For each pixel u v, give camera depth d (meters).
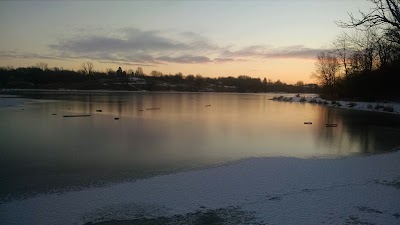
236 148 16.27
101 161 13.34
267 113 38.09
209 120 29.45
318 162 12.55
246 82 198.00
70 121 27.47
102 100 60.06
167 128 23.64
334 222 7.26
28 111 35.91
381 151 15.61
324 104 57.97
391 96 50.66
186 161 13.35
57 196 9.08
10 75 134.00
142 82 166.00
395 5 10.99
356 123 27.78
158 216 7.74
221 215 7.73
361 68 58.09
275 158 13.42
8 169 12.14
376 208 7.94
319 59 74.31
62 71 153.75
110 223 7.42
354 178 10.23
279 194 8.95
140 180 10.48
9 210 8.10
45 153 14.88
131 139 18.77
